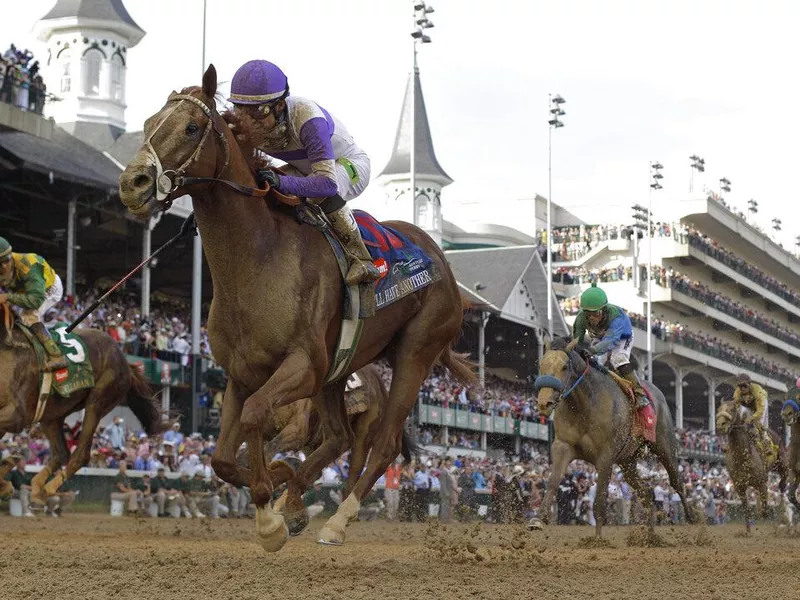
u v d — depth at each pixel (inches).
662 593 192.9
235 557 253.0
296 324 203.0
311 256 210.1
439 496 762.2
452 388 1181.7
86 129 1211.9
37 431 641.6
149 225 962.7
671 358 1952.5
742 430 537.6
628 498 853.2
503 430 1264.8
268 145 217.5
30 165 797.2
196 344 919.0
